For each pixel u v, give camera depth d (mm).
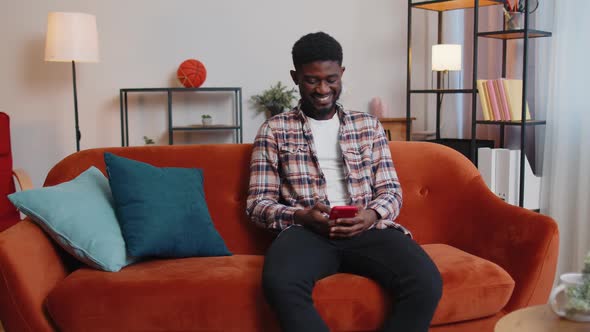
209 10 4113
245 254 2027
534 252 1733
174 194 1874
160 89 3760
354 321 1588
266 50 4246
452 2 3398
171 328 1558
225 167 2096
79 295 1541
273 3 4227
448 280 1634
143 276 1617
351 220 1696
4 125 2965
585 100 2834
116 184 1829
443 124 4168
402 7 4492
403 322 1512
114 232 1756
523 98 2865
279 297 1484
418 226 2086
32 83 3797
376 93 4512
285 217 1803
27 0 3742
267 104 4078
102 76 3943
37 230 1709
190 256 1870
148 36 4016
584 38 2850
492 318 1706
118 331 1546
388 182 1944
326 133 1970
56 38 3301
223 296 1563
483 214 1959
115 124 4000
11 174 2969
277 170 1936
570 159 2922
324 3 4336
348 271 1775
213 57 4152
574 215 2920
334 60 1906
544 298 1767
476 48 3098
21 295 1524
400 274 1574
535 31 2896
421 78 4496
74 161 2080
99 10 3898
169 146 2143
